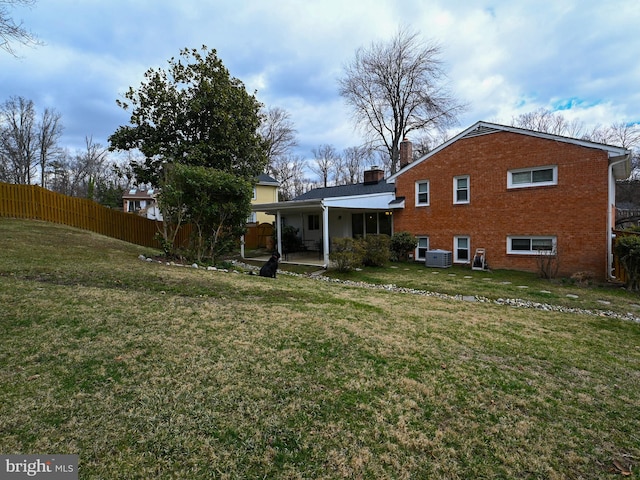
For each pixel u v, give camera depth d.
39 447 2.09
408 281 9.68
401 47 24.84
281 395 2.80
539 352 4.11
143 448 2.13
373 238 12.54
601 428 2.59
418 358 3.69
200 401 2.65
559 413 2.77
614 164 9.99
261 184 26.95
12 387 2.68
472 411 2.74
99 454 2.06
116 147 14.80
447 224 13.18
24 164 33.56
